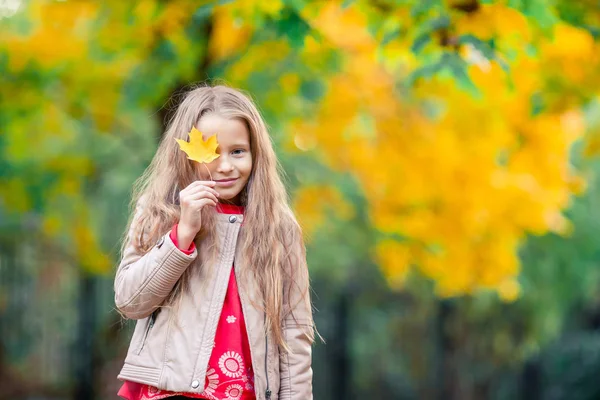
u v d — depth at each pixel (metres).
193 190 3.17
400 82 7.51
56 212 10.41
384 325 18.14
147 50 6.65
